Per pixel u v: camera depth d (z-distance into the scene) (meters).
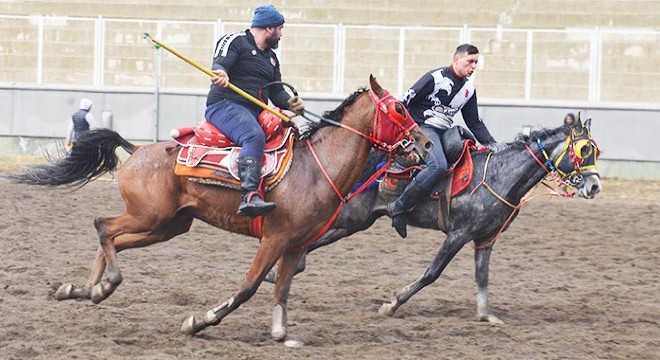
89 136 9.09
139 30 27.47
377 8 29.94
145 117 26.73
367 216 9.94
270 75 8.61
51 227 14.98
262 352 7.88
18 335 8.21
